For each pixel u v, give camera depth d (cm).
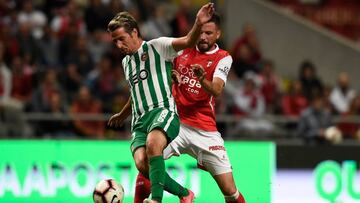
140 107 2405
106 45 4794
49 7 5084
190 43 2298
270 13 5788
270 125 4250
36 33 4900
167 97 2398
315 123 4216
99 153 3600
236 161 3675
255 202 3688
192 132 2606
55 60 4647
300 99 4716
